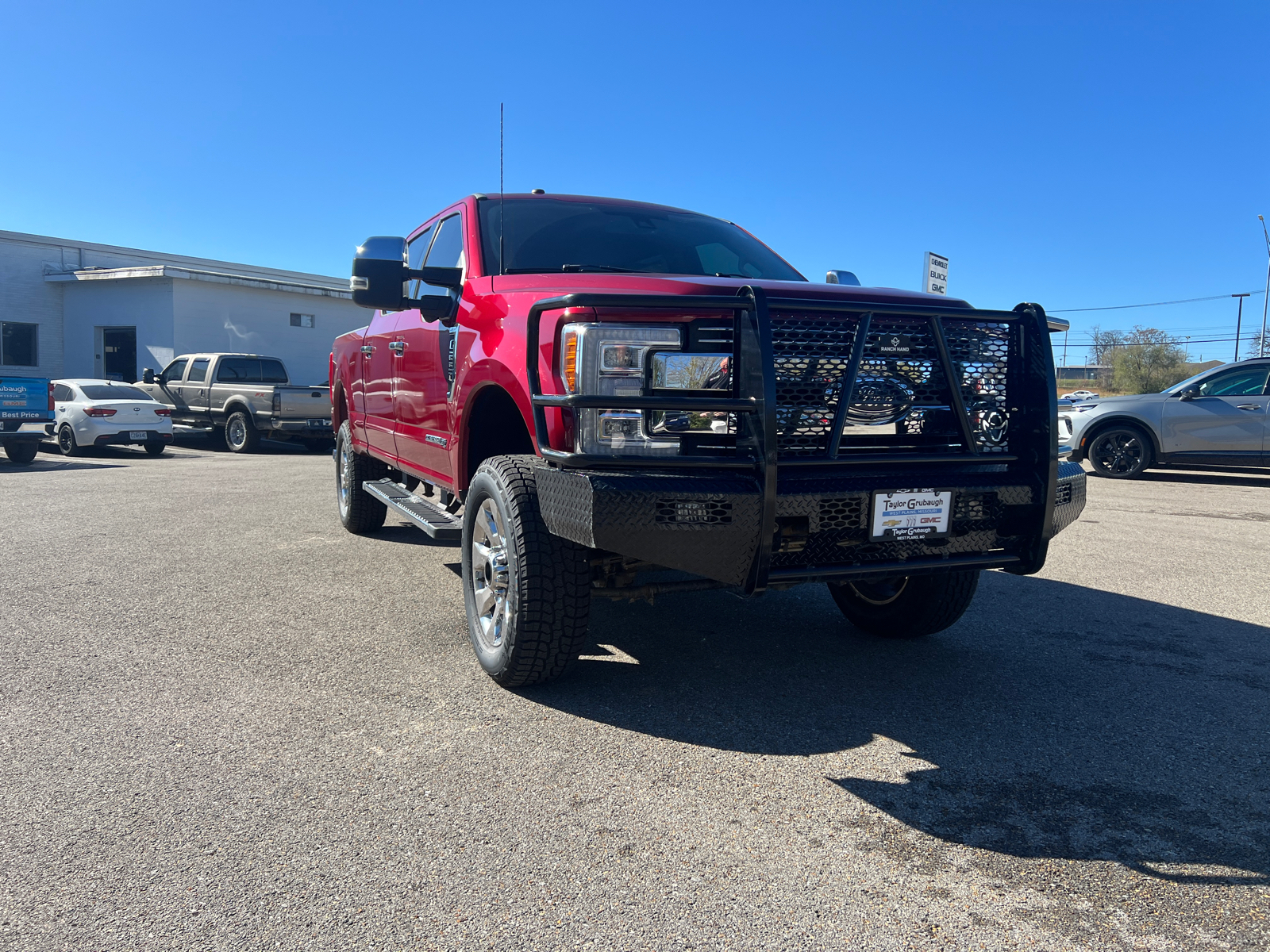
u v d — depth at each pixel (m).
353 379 6.61
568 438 2.96
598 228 4.49
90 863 2.22
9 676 3.59
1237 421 11.08
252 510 8.28
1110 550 6.66
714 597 5.12
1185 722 3.23
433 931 1.96
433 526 4.14
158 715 3.20
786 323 2.88
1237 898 2.12
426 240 5.43
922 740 3.05
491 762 2.83
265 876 2.17
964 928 1.99
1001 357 3.25
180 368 18.81
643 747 2.96
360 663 3.78
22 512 8.06
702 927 1.99
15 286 25.77
